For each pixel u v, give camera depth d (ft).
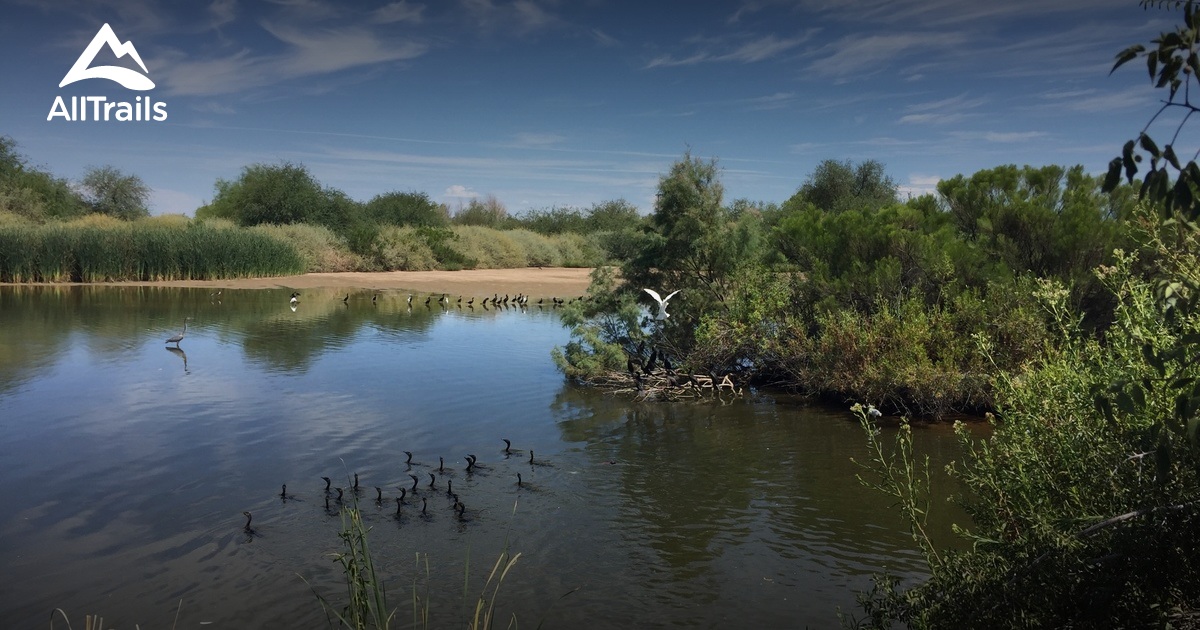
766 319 59.11
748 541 28.91
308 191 211.20
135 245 143.33
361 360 67.62
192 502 32.37
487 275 184.34
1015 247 54.29
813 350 54.44
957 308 50.57
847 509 32.14
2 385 54.70
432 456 39.58
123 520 30.40
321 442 41.68
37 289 123.13
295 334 82.58
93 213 222.07
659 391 56.03
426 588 24.85
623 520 30.99
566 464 38.55
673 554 27.78
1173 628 13.98
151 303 108.99
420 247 203.41
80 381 56.49
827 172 166.50
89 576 25.59
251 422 45.68
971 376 46.01
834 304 55.67
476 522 30.60
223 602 23.82
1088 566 14.38
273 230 182.09
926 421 47.16
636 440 43.29
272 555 27.20
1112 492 16.03
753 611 23.56
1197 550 13.66
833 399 54.03
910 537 29.07
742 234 63.77
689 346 62.85
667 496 33.86
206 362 64.90
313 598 24.06
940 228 58.65
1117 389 12.14
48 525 29.91
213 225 184.85
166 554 27.27
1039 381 19.10
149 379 57.67
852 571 26.32
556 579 25.68
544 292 144.87
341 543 28.19
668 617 23.16
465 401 52.47
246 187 209.77
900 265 55.67
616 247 68.03
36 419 45.70
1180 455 14.38
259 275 160.86
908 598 16.98
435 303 122.21
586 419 48.26
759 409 51.55
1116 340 18.15
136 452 39.40
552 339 82.12
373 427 45.11
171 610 23.31
